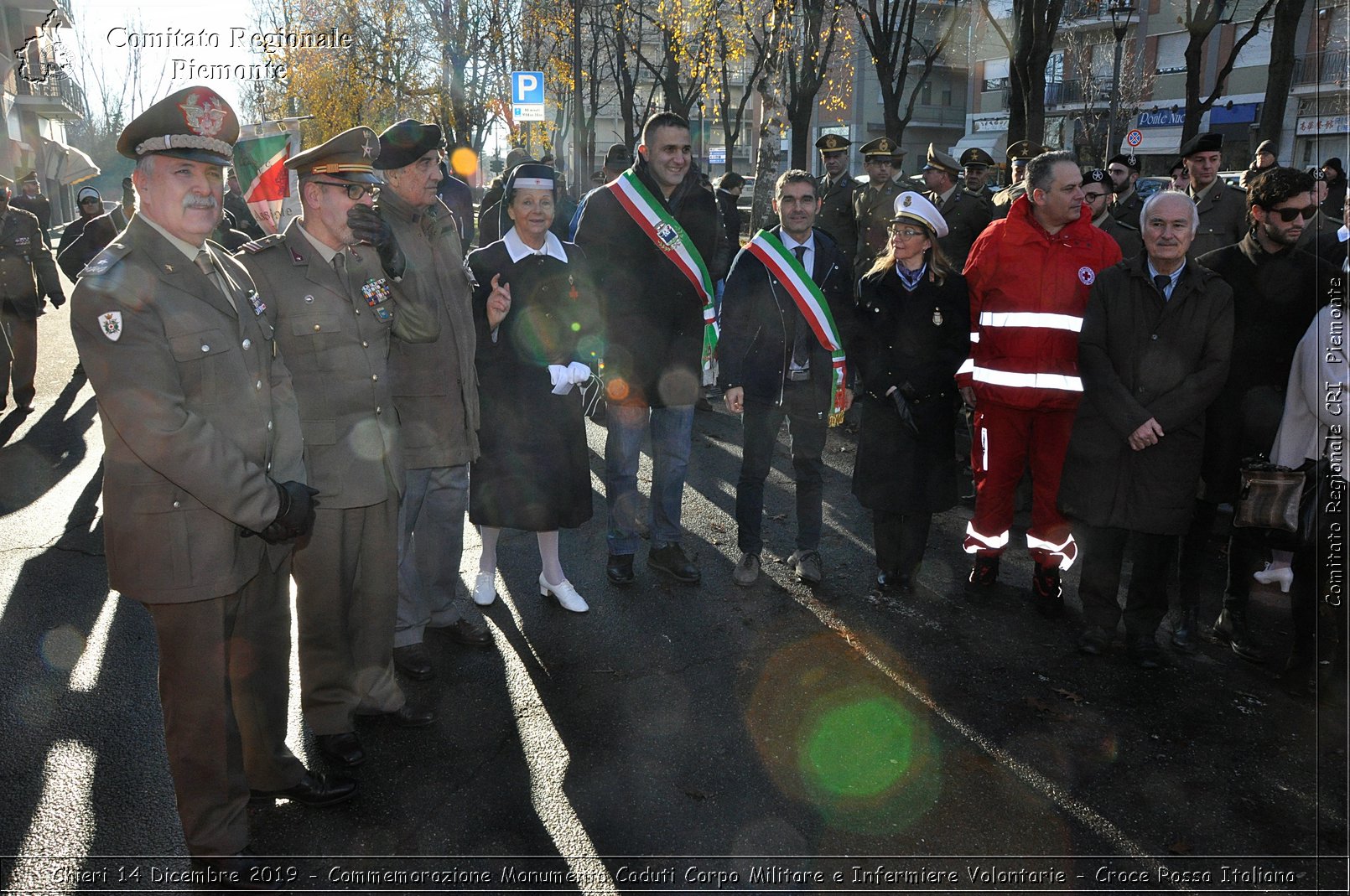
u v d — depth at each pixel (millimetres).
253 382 2609
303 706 3203
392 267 3029
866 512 5891
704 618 4430
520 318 4141
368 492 3113
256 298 2719
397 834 2912
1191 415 3748
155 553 2467
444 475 3879
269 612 2877
